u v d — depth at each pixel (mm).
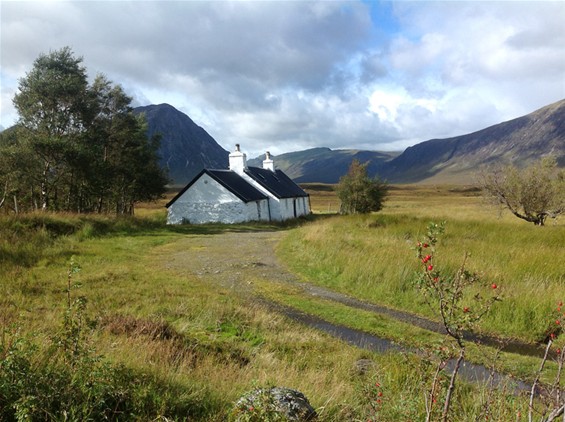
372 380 5211
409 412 4293
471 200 95438
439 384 3809
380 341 8977
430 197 117750
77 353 4262
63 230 20562
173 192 135250
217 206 36594
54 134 31859
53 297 9906
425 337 9250
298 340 8461
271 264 16500
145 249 19484
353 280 13422
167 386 4547
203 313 9359
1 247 14750
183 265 16062
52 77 32438
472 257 13516
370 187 42156
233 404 4180
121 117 38469
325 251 16125
